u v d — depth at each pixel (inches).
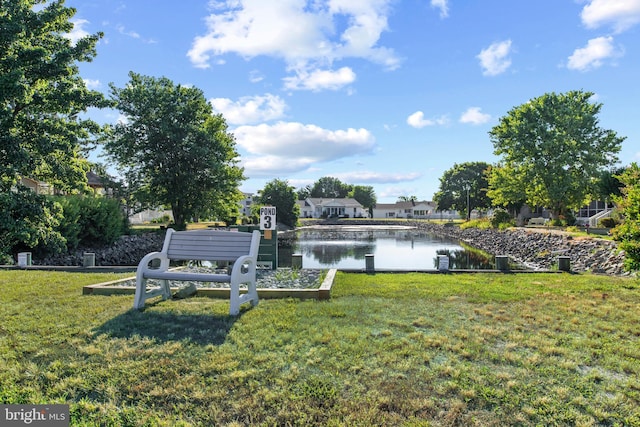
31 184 754.2
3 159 326.0
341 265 597.6
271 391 107.0
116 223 797.9
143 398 105.6
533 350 137.0
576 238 671.8
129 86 1024.9
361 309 191.3
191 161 1029.2
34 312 181.8
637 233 293.0
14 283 264.8
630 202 309.1
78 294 226.4
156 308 188.7
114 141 994.7
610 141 1058.1
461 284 271.7
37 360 127.4
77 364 123.5
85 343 140.9
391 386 109.7
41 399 104.5
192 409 100.4
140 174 1052.5
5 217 303.9
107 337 146.6
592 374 117.7
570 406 100.6
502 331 157.6
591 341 145.9
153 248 919.7
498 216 1288.1
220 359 126.3
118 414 98.7
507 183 1152.8
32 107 385.4
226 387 109.7
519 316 181.8
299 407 99.6
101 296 219.8
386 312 186.4
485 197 2071.9
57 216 372.5
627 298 222.5
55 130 387.5
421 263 634.2
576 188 1047.6
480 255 784.3
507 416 96.0
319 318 173.9
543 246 750.5
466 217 2204.7
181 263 561.9
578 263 577.0
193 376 115.5
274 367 121.0
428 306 200.2
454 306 200.8
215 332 152.4
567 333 156.9
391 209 3858.3
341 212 3457.2
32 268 370.0
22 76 322.7
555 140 1033.5
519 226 1214.3
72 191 459.8
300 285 275.3
